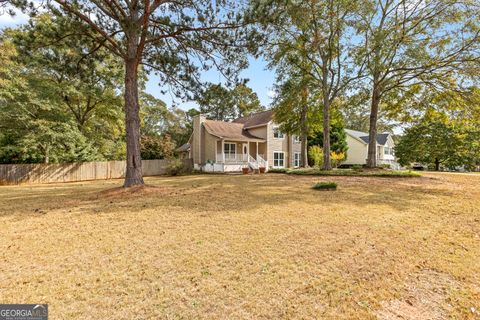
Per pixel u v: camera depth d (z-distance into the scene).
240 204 6.64
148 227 4.72
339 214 5.63
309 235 4.29
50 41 8.88
